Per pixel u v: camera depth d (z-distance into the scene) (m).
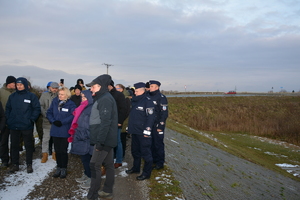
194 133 16.52
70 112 4.71
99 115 3.81
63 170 4.69
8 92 5.73
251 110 38.94
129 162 6.11
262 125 26.00
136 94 4.98
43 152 5.57
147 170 4.90
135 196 4.23
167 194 4.44
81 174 5.00
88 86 3.87
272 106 43.91
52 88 5.66
